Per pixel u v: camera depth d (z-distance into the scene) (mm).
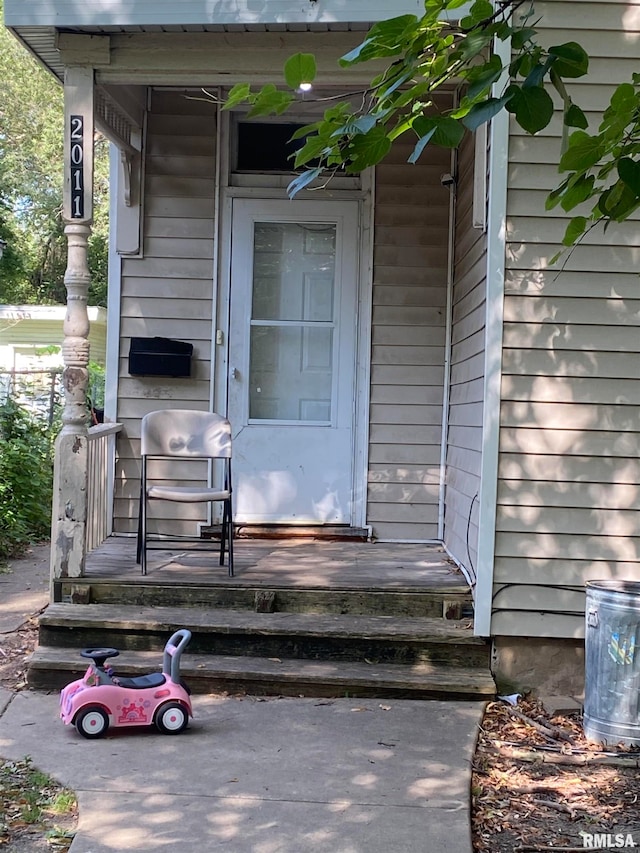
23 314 16516
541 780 3254
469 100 2279
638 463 4090
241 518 5887
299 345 5953
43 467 8734
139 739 3441
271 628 4148
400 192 5812
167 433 4898
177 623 4188
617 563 4098
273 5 4148
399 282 5840
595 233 4059
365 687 3947
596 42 4016
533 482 4094
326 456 5922
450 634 4113
